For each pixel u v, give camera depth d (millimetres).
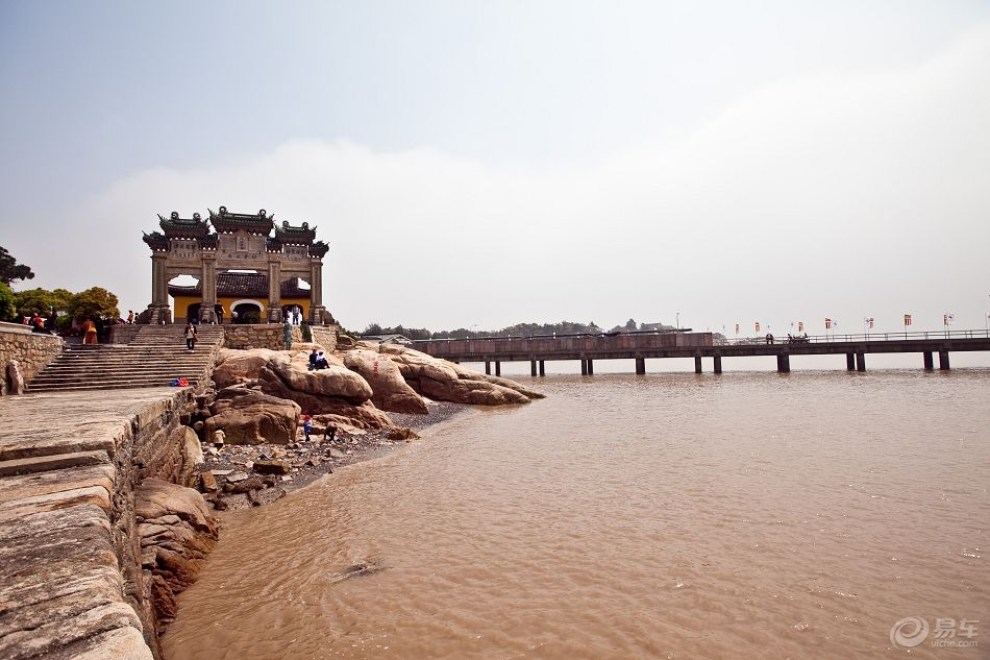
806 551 8938
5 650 2521
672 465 15336
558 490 13133
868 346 52969
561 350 57469
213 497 12820
